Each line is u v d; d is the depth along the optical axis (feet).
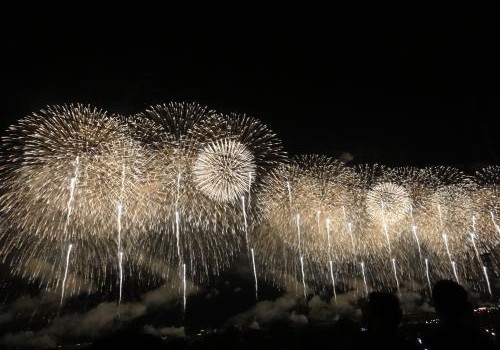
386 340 12.59
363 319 13.52
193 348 23.08
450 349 12.07
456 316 12.46
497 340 13.65
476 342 12.09
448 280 13.06
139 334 9.02
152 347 8.86
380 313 12.88
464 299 12.58
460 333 12.29
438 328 12.86
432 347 12.54
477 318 12.78
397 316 12.94
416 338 13.85
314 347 27.12
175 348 12.52
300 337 29.27
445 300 12.64
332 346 26.58
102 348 8.63
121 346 8.64
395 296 13.34
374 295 13.32
